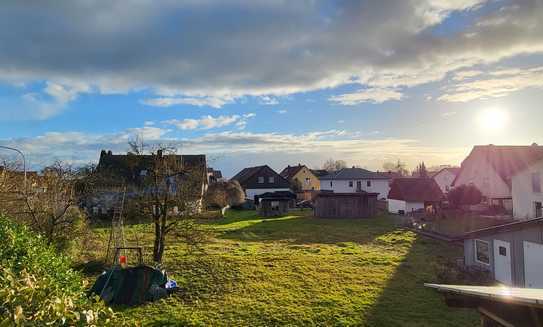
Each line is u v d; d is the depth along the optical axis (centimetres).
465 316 1514
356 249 2784
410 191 5084
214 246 2834
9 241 835
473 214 4600
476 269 2219
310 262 2305
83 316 490
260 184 7594
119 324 553
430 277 2056
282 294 1736
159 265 2000
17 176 2273
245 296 1714
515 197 4050
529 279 1895
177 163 2319
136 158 2266
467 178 5634
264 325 1422
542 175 3634
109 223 3359
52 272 822
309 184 9244
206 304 1622
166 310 1548
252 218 4844
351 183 7150
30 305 477
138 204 2209
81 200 2956
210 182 6706
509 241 2027
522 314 617
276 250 2712
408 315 1518
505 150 5128
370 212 4841
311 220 4603
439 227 3706
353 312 1535
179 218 2255
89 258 2231
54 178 2242
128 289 1661
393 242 3092
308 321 1452
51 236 1955
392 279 1986
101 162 4878
